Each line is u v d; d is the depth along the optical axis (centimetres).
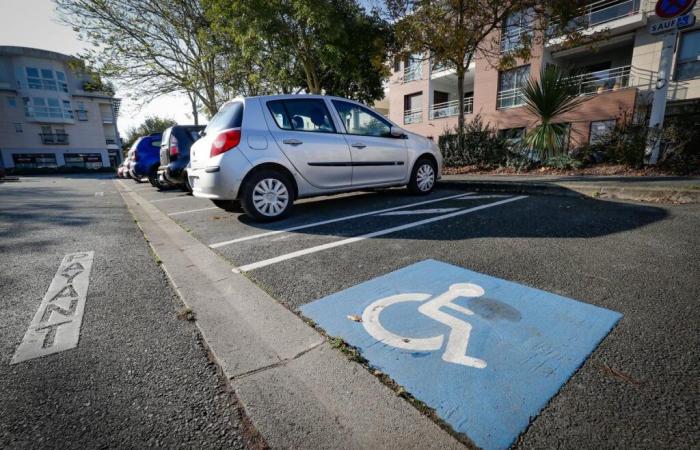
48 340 179
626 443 105
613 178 610
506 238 313
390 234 345
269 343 168
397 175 532
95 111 3856
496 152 955
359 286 226
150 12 1385
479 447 106
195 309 209
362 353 155
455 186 636
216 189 400
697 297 192
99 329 190
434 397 127
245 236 369
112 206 696
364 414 122
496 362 144
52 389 142
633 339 156
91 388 143
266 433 117
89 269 287
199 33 1330
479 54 1666
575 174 736
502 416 117
